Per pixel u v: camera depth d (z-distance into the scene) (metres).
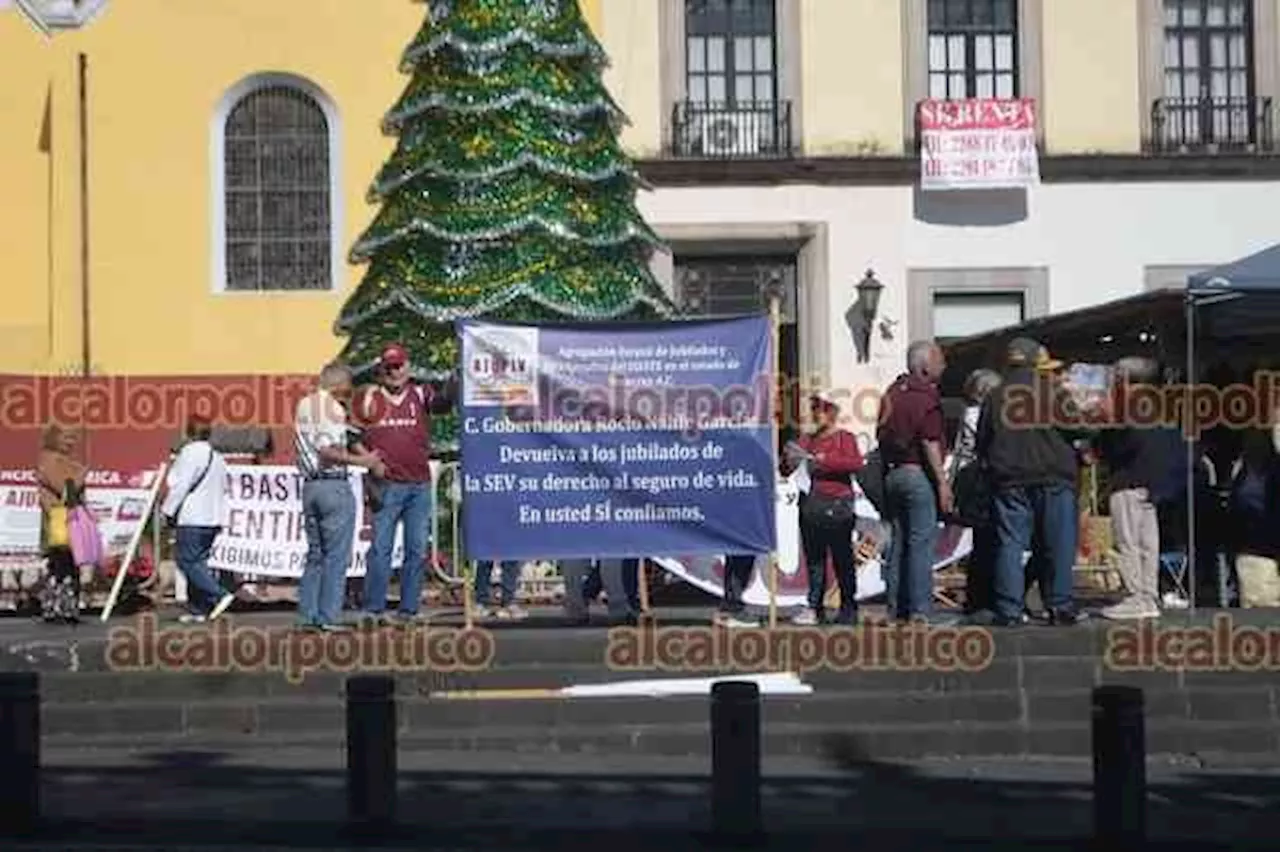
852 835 9.74
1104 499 16.66
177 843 9.50
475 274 18.44
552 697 12.52
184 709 12.61
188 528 14.87
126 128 25.81
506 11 18.58
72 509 15.23
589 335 13.48
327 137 25.97
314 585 13.27
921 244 26.64
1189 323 15.38
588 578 15.03
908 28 26.72
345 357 18.75
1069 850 9.36
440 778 11.36
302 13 25.91
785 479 15.77
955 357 21.97
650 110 26.50
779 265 26.78
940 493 13.49
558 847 9.42
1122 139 26.75
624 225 18.94
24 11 25.73
